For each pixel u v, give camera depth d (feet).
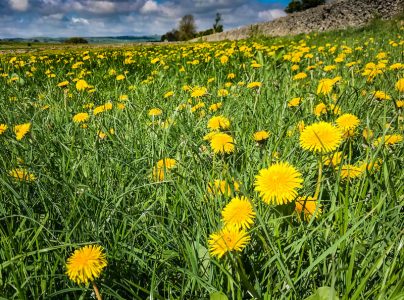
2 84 5.33
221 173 1.62
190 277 1.20
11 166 1.89
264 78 4.01
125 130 2.71
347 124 1.54
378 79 3.14
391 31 10.87
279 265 1.12
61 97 4.03
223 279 1.18
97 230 1.41
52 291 1.20
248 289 1.00
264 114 2.77
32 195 1.74
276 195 1.06
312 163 1.69
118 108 3.19
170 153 2.10
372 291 0.99
